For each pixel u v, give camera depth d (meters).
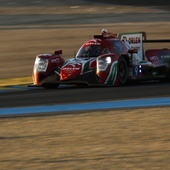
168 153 23.06
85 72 48.19
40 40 110.88
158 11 183.88
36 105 38.34
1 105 38.81
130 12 182.25
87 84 47.91
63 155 23.36
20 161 22.53
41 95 44.09
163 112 33.34
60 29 131.12
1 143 26.23
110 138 26.53
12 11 191.00
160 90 45.06
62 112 34.81
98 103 38.22
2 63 82.44
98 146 24.89
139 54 53.41
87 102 38.91
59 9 193.12
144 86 48.50
